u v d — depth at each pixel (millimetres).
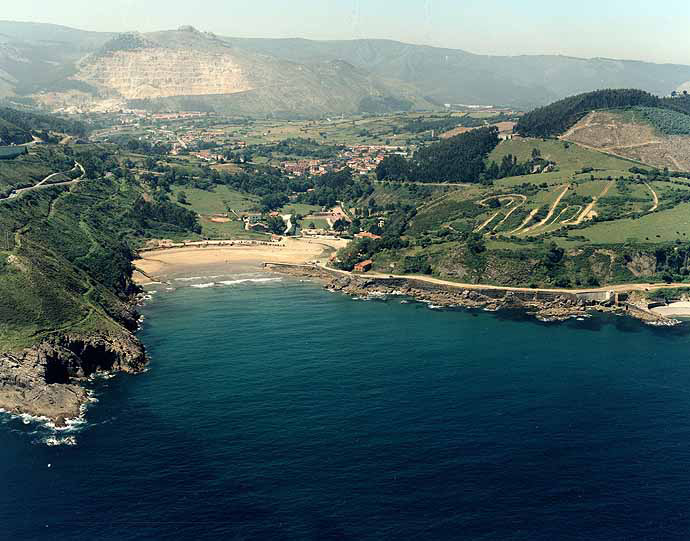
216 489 146375
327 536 132125
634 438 172000
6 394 188750
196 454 160000
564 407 188750
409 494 145875
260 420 176750
